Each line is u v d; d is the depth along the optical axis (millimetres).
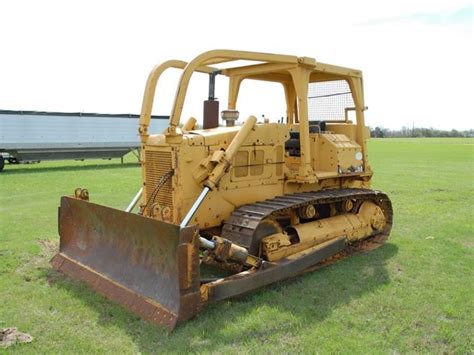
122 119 23547
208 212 5391
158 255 4496
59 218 5969
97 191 13320
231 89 6801
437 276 5719
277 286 5309
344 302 4859
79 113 22094
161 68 5578
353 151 6773
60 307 4691
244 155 5695
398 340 4043
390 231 7570
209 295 4340
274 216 5801
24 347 3873
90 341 3988
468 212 10086
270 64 6188
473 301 4902
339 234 6324
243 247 4910
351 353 3791
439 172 19844
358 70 6992
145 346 3910
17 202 11344
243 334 4113
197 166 5262
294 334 4137
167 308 4215
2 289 5203
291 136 6629
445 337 4109
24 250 6762
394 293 5129
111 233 5188
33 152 20703
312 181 6000
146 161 5664
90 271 5277
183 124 6055
